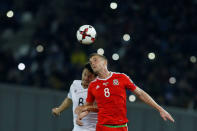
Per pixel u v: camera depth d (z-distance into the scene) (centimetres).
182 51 5578
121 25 5819
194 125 4634
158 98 4938
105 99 2056
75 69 5222
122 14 5991
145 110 4700
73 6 6125
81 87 2369
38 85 5088
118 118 2059
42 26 5884
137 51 5491
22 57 5406
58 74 5141
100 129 2077
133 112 4738
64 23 5891
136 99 4869
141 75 5153
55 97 4709
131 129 4738
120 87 2058
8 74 5209
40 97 4741
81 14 6031
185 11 6038
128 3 6084
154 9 6050
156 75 5138
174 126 4666
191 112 4647
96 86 2078
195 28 5869
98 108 2100
